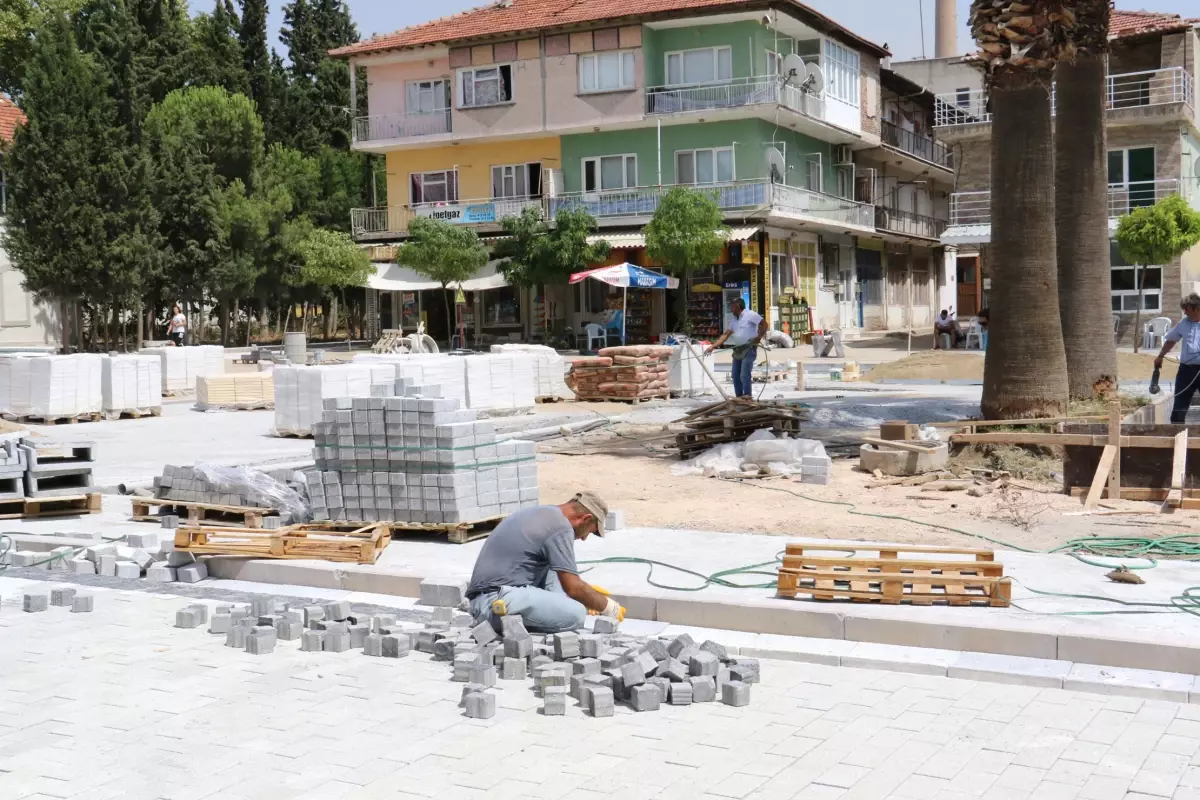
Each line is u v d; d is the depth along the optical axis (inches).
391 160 1911.9
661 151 1700.3
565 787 188.7
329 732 216.5
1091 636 247.3
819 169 1846.7
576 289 1737.2
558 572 272.1
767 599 288.2
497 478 385.4
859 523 390.6
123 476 536.1
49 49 1577.3
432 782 191.6
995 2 514.0
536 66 1742.1
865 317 2031.3
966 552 291.4
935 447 491.8
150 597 327.0
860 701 230.4
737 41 1657.2
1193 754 199.5
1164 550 339.6
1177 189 1499.8
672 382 933.8
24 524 425.4
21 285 1576.0
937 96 1950.1
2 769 200.1
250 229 1845.5
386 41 1859.0
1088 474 441.4
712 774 193.5
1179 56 1533.0
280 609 306.8
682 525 396.8
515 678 247.1
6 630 291.7
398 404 375.2
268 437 705.6
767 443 512.7
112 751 208.2
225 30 2220.7
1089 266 627.5
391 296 1915.6
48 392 787.4
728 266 1624.0
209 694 239.8
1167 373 968.3
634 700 227.0
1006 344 526.0
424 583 313.4
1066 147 627.8
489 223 1776.6
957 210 1598.2
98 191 1592.0
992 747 204.2
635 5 1681.8
